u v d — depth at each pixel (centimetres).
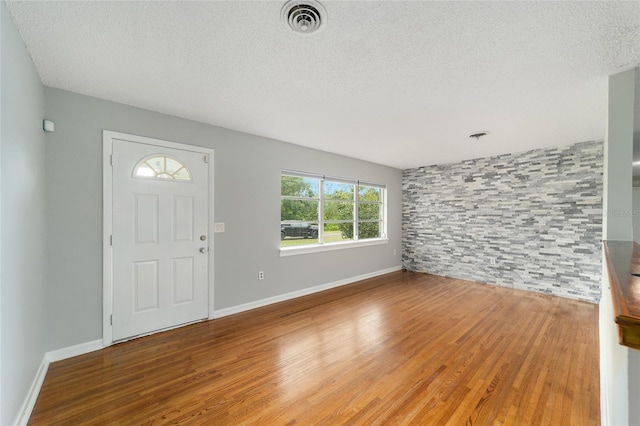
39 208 202
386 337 271
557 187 401
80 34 157
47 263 221
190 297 299
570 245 392
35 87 192
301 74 202
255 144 353
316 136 358
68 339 231
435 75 202
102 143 247
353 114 279
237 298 337
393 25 149
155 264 276
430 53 175
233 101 250
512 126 312
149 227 272
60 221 227
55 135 225
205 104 257
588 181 377
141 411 170
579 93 228
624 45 163
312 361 227
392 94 234
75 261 234
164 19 144
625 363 85
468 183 496
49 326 222
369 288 448
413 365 221
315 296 405
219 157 321
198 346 251
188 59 183
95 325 243
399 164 545
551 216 407
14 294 149
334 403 178
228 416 166
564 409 172
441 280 498
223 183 324
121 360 226
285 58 182
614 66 187
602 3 131
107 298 249
